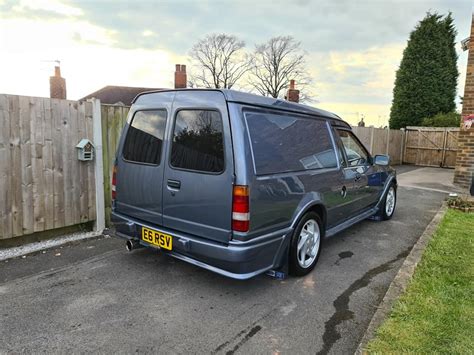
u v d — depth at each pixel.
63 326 2.43
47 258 3.71
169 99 3.07
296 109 3.34
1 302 2.75
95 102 4.45
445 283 3.06
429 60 18.30
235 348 2.21
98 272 3.39
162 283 3.17
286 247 3.06
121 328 2.42
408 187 9.02
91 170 4.53
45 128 3.96
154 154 3.14
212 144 2.70
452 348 2.12
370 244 4.42
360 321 2.57
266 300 2.88
